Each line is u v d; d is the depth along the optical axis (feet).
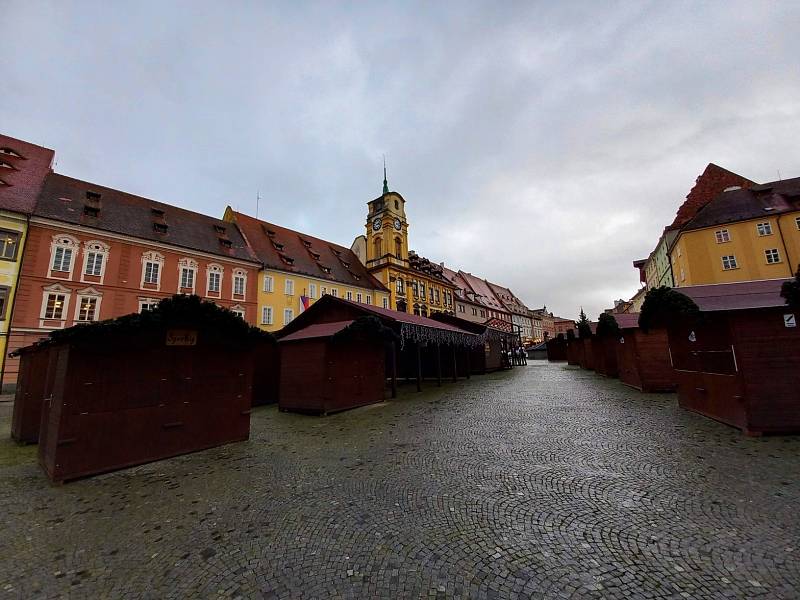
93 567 10.30
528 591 8.54
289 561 10.22
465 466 17.85
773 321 21.26
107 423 19.19
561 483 15.08
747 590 8.23
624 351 46.70
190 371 22.86
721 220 99.50
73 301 74.69
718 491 13.44
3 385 65.00
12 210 69.21
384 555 10.33
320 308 49.98
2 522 13.29
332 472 17.93
